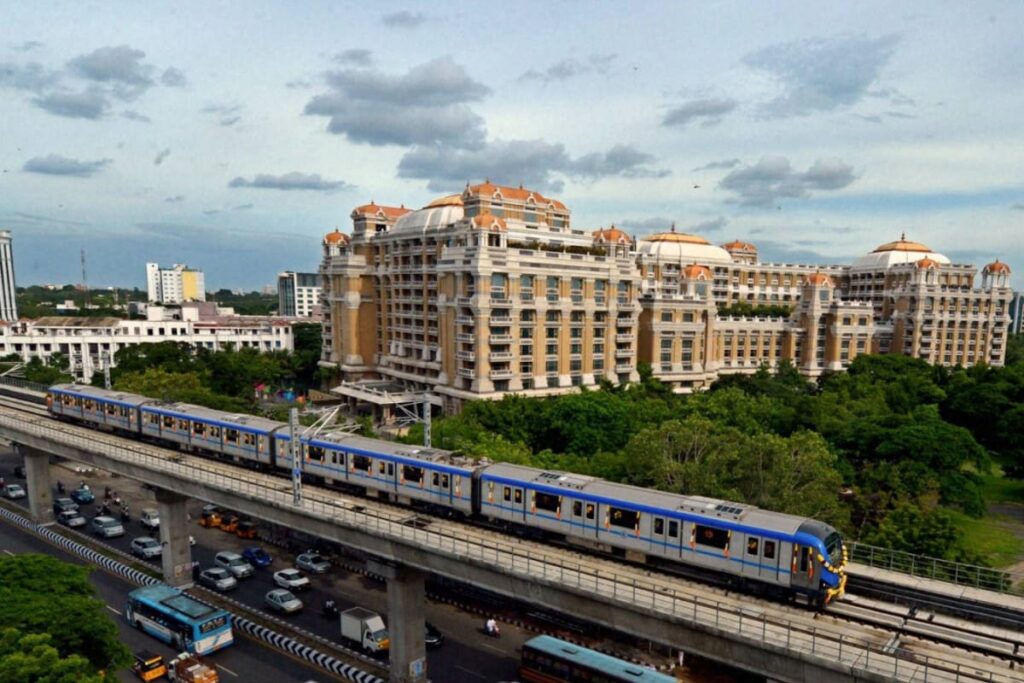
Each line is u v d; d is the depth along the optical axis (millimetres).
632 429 70188
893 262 157125
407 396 103375
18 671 25078
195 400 87438
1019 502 74812
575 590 31016
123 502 74938
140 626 46938
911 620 29031
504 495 40500
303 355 150250
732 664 27422
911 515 45250
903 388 97062
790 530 30719
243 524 65375
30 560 35062
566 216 120312
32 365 117938
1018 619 28516
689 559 33406
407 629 40219
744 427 70188
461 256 93125
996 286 144625
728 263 154375
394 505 46531
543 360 96188
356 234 125125
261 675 41656
